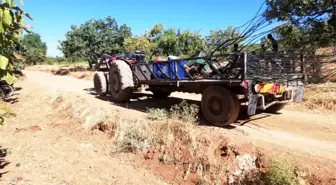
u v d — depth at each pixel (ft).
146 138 18.07
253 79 16.25
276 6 24.29
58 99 31.68
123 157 17.75
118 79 26.43
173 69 20.54
